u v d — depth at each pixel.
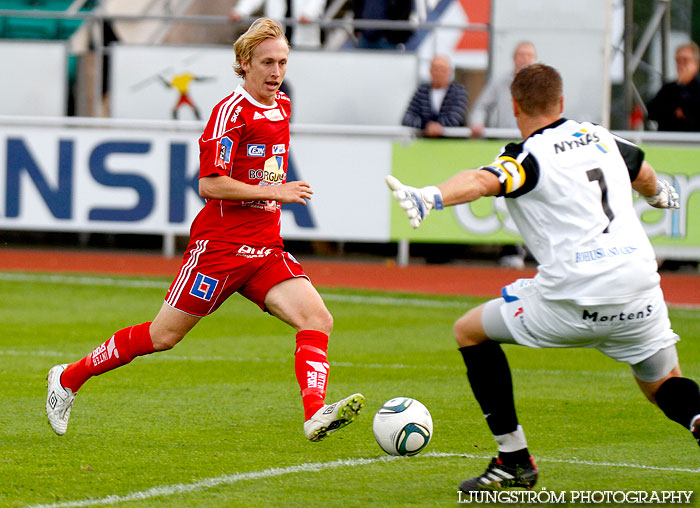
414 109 46.31
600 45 49.50
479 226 46.34
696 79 46.41
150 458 17.72
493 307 15.51
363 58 50.31
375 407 22.11
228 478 16.55
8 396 22.41
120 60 50.31
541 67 15.64
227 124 17.16
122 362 18.08
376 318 34.91
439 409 22.06
